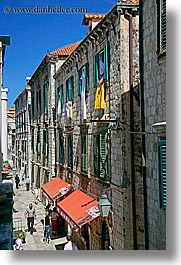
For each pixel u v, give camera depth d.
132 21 11.84
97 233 14.45
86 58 16.95
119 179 11.88
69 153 21.28
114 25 12.46
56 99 26.05
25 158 45.31
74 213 14.27
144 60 9.77
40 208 28.53
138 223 11.32
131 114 11.64
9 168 17.64
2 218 8.02
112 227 12.66
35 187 34.78
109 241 13.34
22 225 22.20
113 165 12.62
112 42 12.73
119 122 11.72
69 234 19.78
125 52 11.88
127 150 11.59
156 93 8.93
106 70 13.22
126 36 11.89
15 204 30.42
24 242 18.97
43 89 30.75
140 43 9.98
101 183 14.20
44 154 30.53
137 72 11.81
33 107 37.88
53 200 20.27
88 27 18.84
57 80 25.59
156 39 8.88
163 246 8.28
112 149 12.77
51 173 27.08
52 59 26.94
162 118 8.55
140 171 11.50
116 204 12.17
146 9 9.61
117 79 12.18
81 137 18.03
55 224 21.42
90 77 16.16
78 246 17.81
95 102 14.40
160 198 8.05
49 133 27.75
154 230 9.00
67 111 21.11
